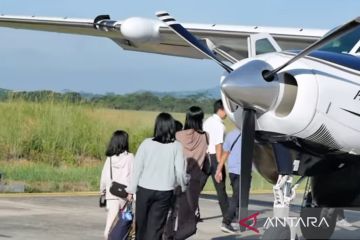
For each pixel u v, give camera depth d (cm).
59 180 1497
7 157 1758
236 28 1139
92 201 1224
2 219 999
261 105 671
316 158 723
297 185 730
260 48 826
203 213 1157
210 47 863
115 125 2022
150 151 739
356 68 702
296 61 683
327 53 710
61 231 919
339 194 756
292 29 1072
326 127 687
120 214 767
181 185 744
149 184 735
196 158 828
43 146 1812
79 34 1409
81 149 1859
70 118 1900
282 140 695
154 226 739
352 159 743
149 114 2133
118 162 771
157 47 1354
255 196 1429
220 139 969
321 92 673
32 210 1093
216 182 976
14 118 1838
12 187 1322
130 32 1180
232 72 673
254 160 735
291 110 675
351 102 692
